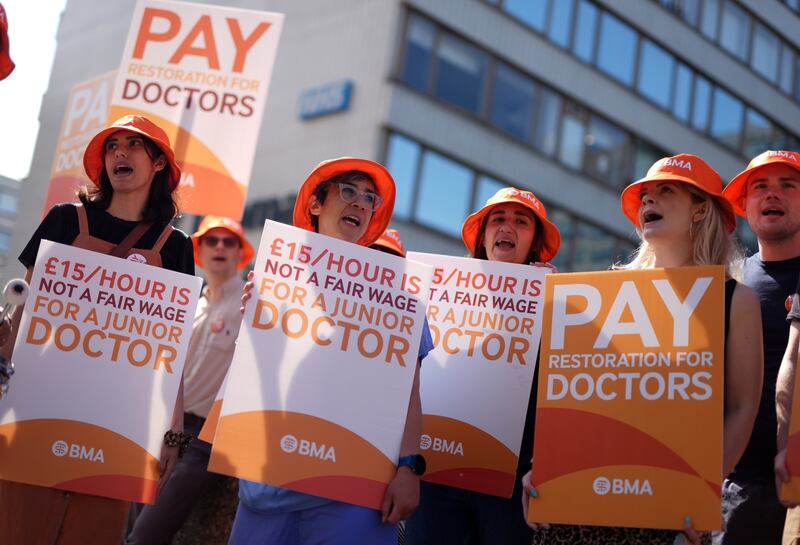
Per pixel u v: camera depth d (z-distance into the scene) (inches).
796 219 253.8
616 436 192.1
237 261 372.5
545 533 199.8
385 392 214.5
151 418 218.5
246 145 329.4
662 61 1615.4
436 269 263.9
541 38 1466.5
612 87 1546.5
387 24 1349.7
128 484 214.7
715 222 209.8
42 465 211.3
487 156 1398.9
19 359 213.8
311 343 213.9
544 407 198.5
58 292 218.2
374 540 210.5
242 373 210.5
